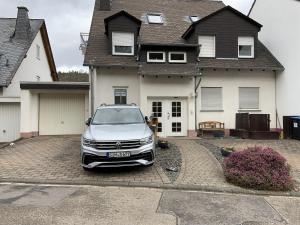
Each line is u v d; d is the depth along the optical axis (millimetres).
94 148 8648
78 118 18312
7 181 8344
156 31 20500
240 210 6438
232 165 8719
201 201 6945
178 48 18125
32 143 14617
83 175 8914
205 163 10469
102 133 8984
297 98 17625
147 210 6234
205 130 17891
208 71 18672
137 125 9867
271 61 19438
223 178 8820
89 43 18938
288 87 18391
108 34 18609
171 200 6930
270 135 17000
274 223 5770
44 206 6316
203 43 19234
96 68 17625
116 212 6066
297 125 16797
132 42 18672
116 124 10016
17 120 18469
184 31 21031
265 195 7719
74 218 5695
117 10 22594
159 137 17594
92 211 6086
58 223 5434
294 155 12469
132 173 9141
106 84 17828
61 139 15859
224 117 18812
